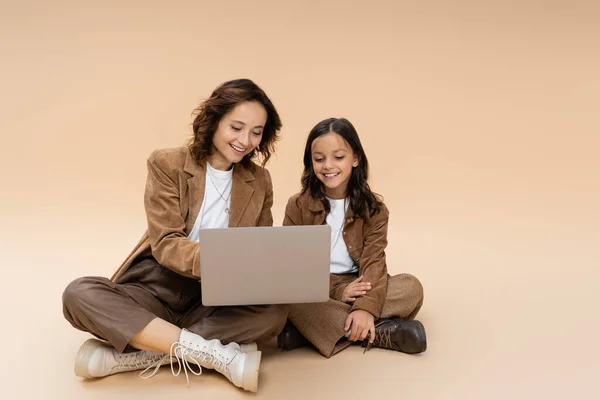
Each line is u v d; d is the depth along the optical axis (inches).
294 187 161.5
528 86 183.5
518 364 75.1
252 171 80.0
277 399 66.1
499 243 128.0
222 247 64.5
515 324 87.8
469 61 183.6
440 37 183.5
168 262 69.9
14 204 149.7
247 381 65.9
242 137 73.2
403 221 143.8
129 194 159.0
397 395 67.2
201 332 70.4
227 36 184.1
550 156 174.2
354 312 79.4
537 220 142.6
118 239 130.0
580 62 183.2
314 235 65.4
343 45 183.8
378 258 84.7
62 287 101.5
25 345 80.0
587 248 124.0
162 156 75.5
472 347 80.0
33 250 121.0
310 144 84.0
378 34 183.6
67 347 79.7
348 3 183.6
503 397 66.7
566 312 92.2
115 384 69.2
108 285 69.6
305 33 184.5
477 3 183.8
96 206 151.2
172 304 75.7
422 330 77.3
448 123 181.5
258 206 79.4
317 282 67.4
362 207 85.0
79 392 67.4
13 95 177.2
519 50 183.3
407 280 83.7
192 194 75.9
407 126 181.3
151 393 67.2
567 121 182.5
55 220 141.1
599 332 84.9
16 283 102.8
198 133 75.0
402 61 183.6
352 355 78.1
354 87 183.6
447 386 69.2
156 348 68.1
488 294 100.0
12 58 177.9
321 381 70.5
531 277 108.0
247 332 72.0
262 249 65.1
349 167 82.7
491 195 157.8
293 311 78.3
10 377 71.0
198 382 69.8
